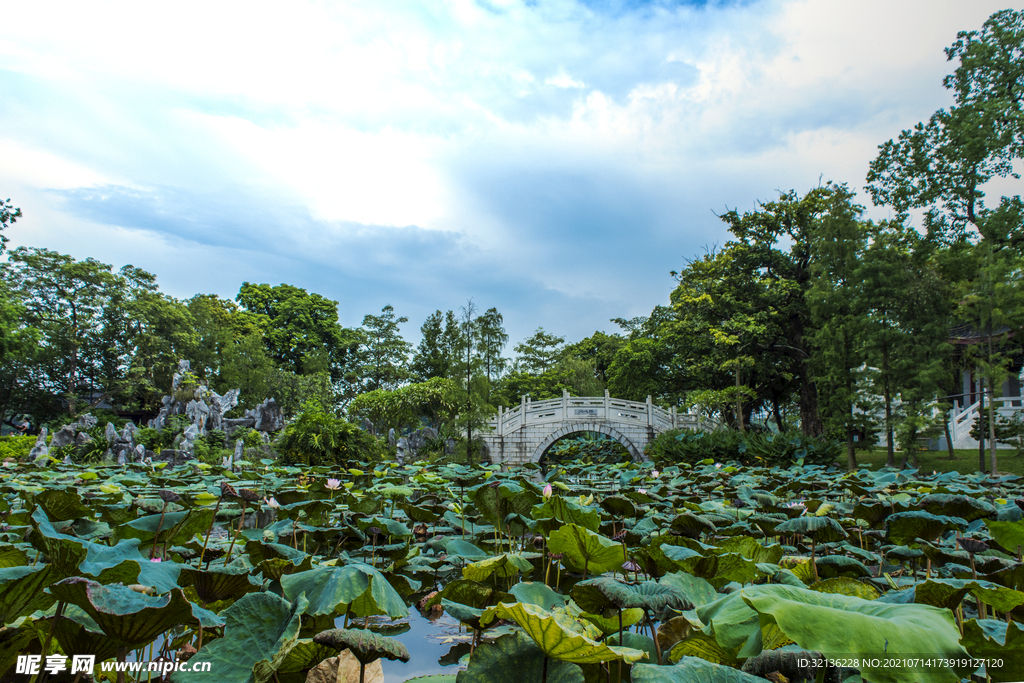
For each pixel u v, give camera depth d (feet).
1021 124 61.87
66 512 13.46
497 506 17.33
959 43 68.85
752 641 5.91
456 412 78.48
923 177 71.15
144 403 123.24
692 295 99.60
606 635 8.73
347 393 169.68
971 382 92.84
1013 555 13.58
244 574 7.82
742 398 92.12
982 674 6.59
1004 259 60.80
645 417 93.40
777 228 94.27
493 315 74.54
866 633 4.96
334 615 8.67
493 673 6.34
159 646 10.30
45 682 6.48
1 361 83.76
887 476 35.40
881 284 72.02
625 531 14.67
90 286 120.67
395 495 23.79
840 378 75.10
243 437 75.25
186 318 132.36
